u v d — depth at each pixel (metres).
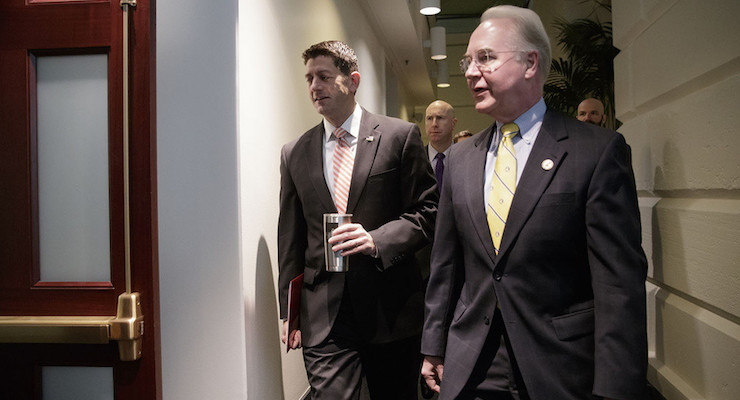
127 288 1.58
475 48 1.33
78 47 1.64
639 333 1.11
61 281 1.66
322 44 1.98
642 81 1.53
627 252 1.15
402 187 2.02
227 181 2.01
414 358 2.05
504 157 1.34
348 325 1.95
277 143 2.57
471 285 1.37
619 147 1.22
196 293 2.02
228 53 2.02
